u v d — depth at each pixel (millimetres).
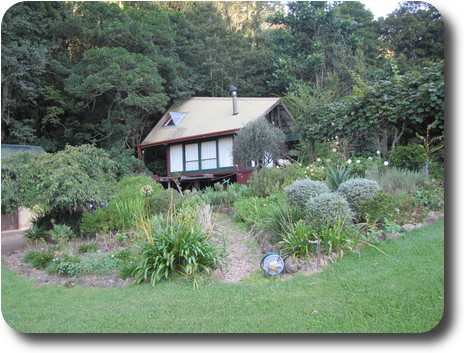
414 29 24047
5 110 16688
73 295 5027
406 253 5008
